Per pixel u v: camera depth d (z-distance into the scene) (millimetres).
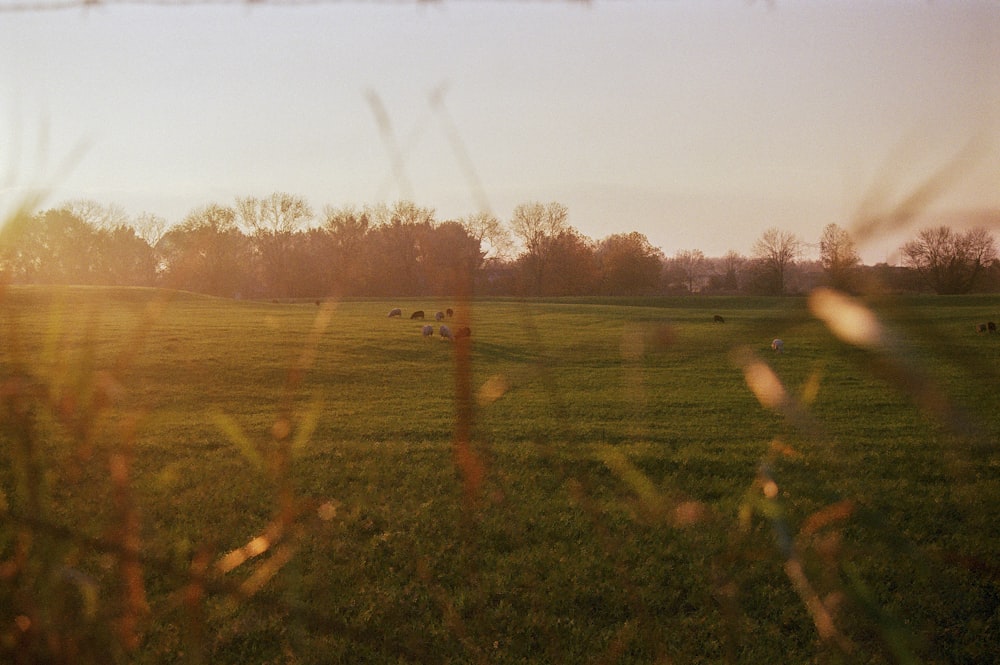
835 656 1029
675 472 10680
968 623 4238
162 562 1260
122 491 1187
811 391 703
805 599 1043
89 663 1159
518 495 8992
